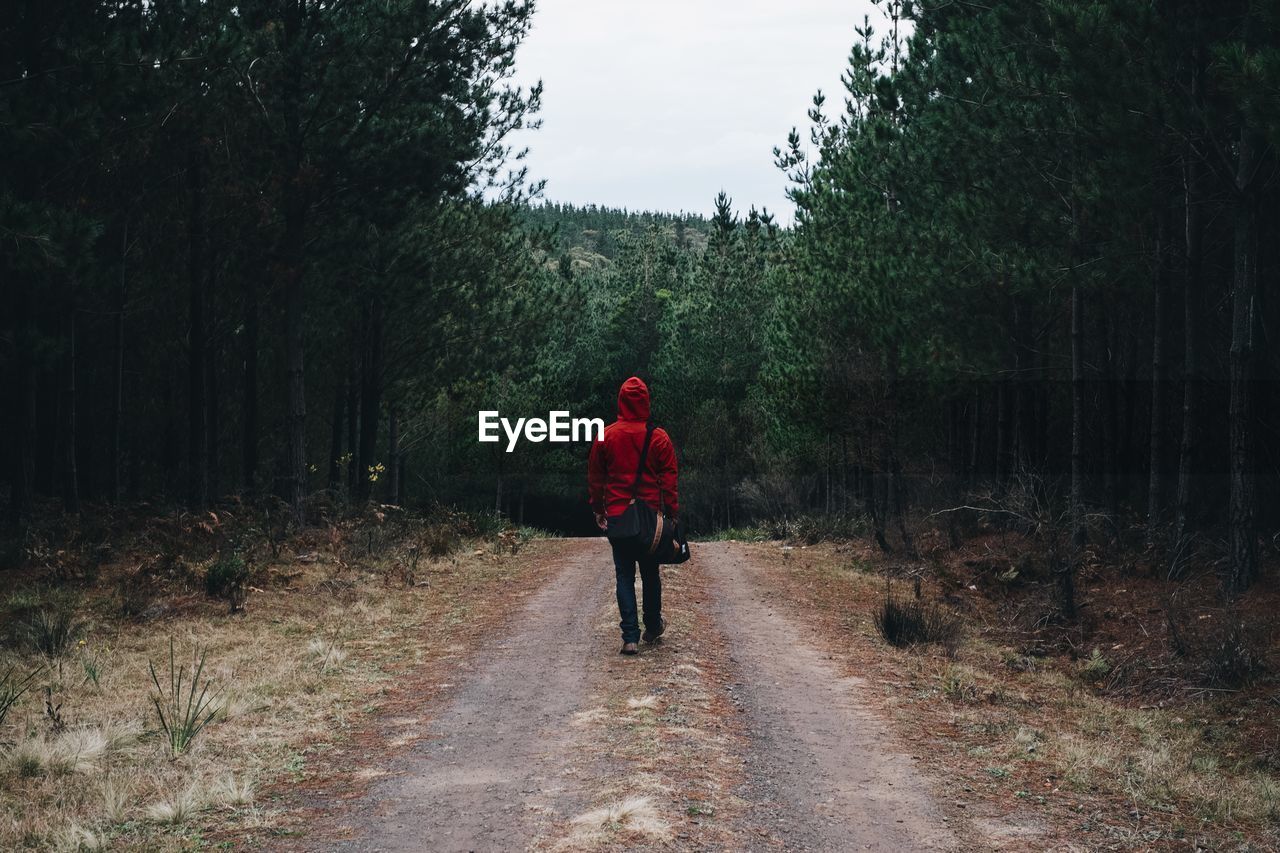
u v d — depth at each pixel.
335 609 10.84
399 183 16.62
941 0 15.39
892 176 16.95
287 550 14.12
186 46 12.73
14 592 11.04
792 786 5.23
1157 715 8.40
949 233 15.36
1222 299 13.84
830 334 19.19
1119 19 10.05
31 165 12.07
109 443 23.08
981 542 16.69
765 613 11.30
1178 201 13.19
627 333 68.38
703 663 8.08
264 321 22.59
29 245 10.14
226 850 4.21
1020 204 13.77
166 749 5.79
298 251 17.17
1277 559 11.97
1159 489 13.82
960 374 16.45
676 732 5.97
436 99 17.19
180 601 10.72
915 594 13.41
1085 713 8.16
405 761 5.59
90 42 11.52
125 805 4.82
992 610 12.86
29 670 7.93
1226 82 8.55
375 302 21.75
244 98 15.70
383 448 31.28
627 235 78.19
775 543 21.20
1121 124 10.62
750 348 44.59
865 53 18.98
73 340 17.16
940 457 22.05
